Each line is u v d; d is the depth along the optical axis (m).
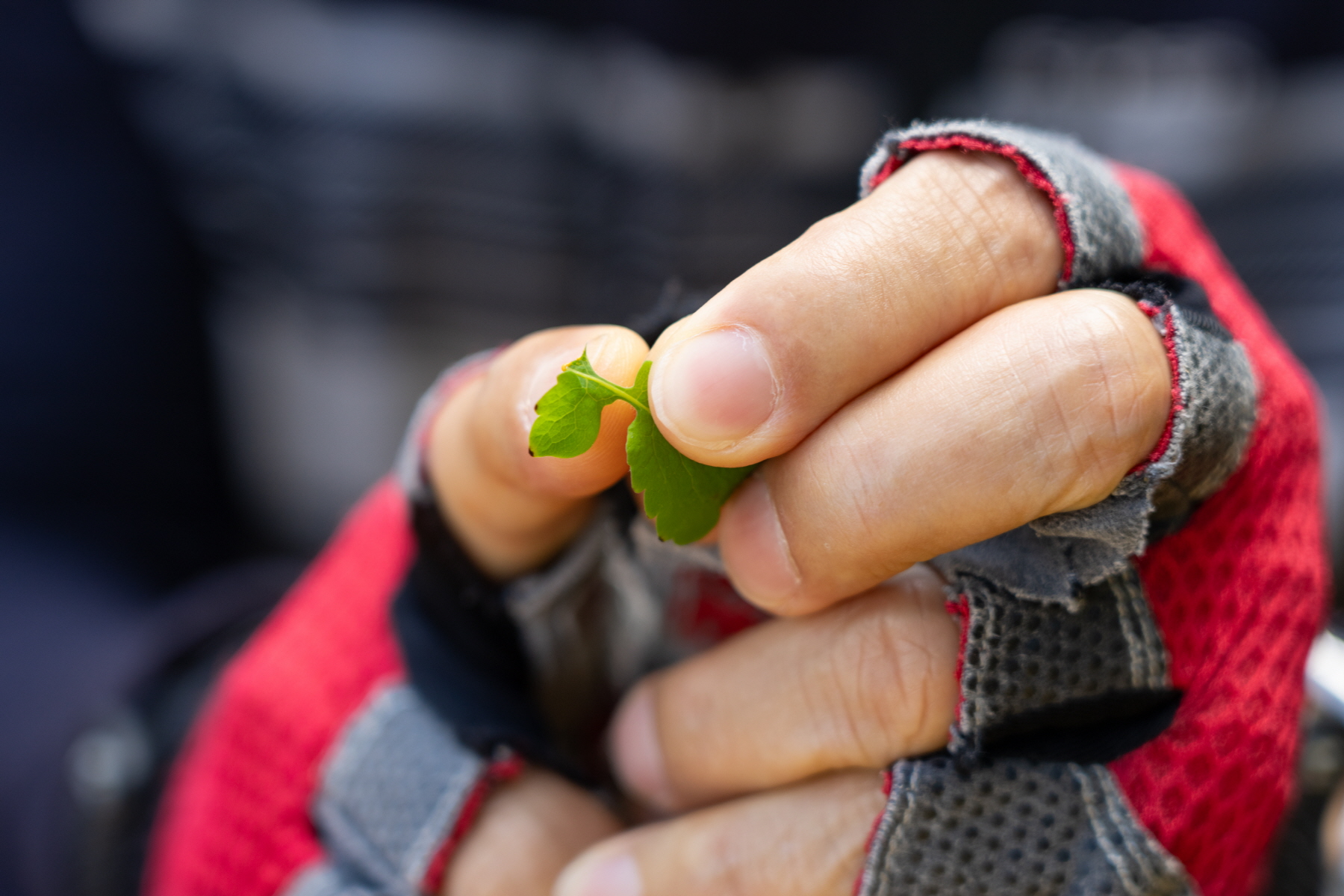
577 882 0.26
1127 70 0.47
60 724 0.36
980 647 0.24
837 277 0.23
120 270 0.51
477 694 0.27
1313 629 0.25
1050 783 0.24
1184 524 0.25
